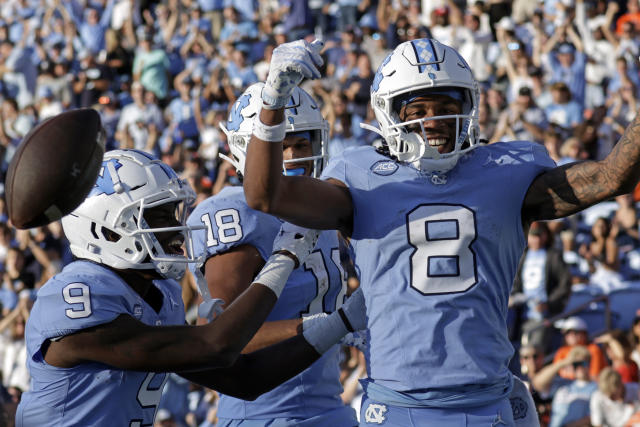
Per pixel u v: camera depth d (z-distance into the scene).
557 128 32.56
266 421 11.31
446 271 8.88
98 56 50.53
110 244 9.20
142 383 9.14
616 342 21.78
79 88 46.78
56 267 31.47
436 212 8.95
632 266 28.38
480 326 8.89
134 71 45.47
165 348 8.73
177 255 9.52
